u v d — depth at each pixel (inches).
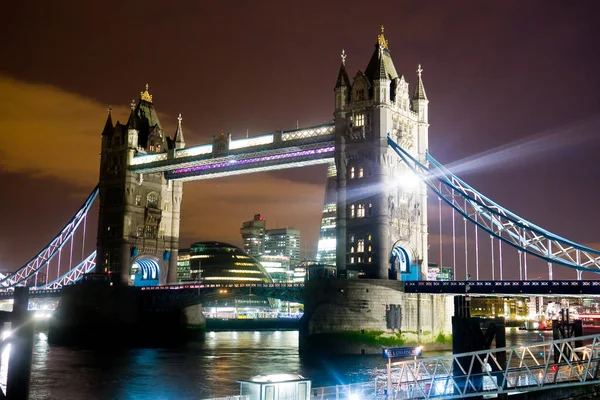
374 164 5265.8
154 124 7126.0
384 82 5315.0
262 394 2052.2
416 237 5546.3
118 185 6801.2
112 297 6461.6
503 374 2347.4
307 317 4997.5
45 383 3459.6
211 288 6343.5
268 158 6023.6
